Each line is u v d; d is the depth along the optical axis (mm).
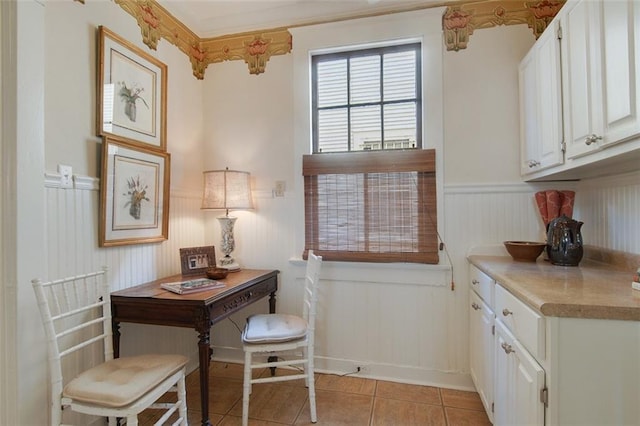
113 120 1867
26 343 1404
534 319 1108
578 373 1015
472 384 2193
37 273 1451
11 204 1383
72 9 1658
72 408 1323
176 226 2416
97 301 1775
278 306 2553
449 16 2246
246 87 2639
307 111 2494
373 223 2352
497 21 2186
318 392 2186
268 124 2592
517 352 1270
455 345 2234
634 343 984
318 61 2531
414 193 2279
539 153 1829
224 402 2086
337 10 2412
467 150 2227
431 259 2234
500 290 1501
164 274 2283
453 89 2244
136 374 1451
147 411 1990
